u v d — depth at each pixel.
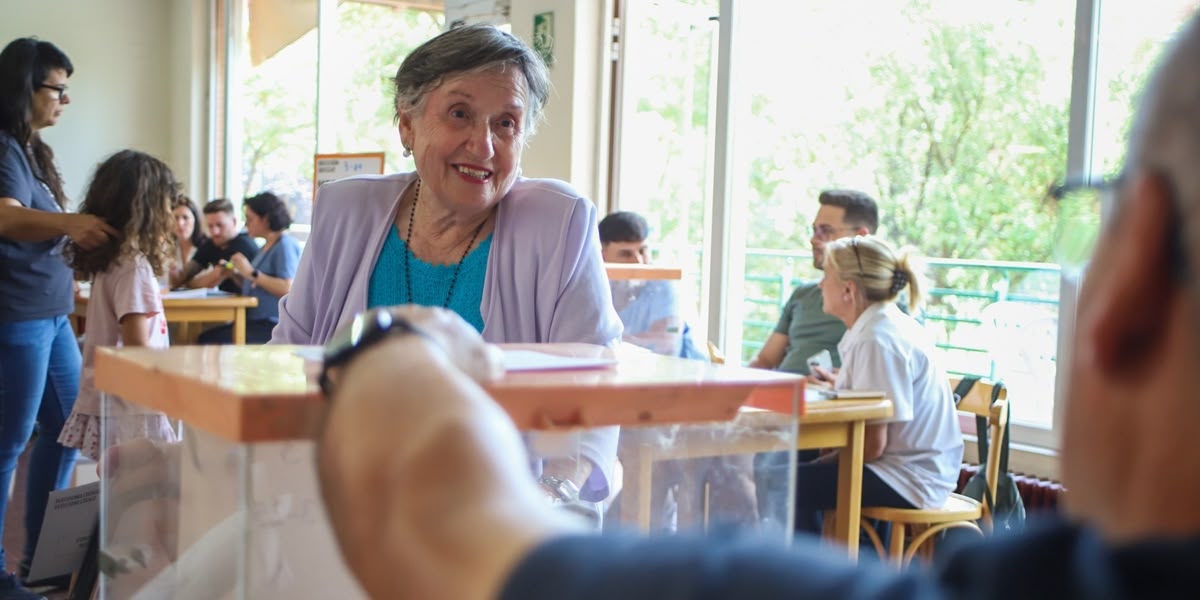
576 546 0.42
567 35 4.80
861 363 3.06
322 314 1.69
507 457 0.49
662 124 4.79
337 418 0.53
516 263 1.60
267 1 7.87
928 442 3.07
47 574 1.79
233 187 8.23
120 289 3.06
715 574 0.39
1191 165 0.34
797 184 4.45
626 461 1.01
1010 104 3.70
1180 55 0.35
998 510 3.08
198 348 1.02
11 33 7.80
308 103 7.55
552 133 4.89
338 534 0.52
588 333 1.58
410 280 1.66
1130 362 0.36
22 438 3.06
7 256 2.98
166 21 8.42
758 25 4.54
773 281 4.58
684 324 3.62
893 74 4.09
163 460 0.91
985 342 3.81
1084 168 3.42
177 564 0.87
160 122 8.44
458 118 1.57
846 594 0.38
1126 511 0.36
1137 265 0.35
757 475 0.96
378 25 7.03
